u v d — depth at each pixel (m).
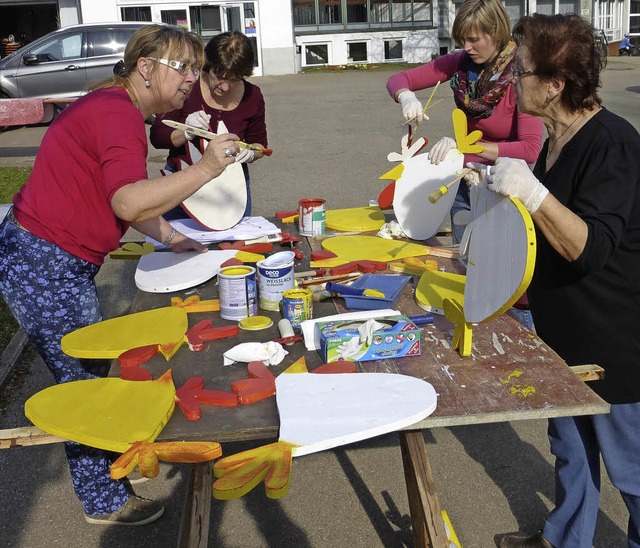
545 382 1.61
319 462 2.87
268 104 12.88
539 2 20.64
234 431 1.43
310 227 2.83
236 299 1.99
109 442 1.37
